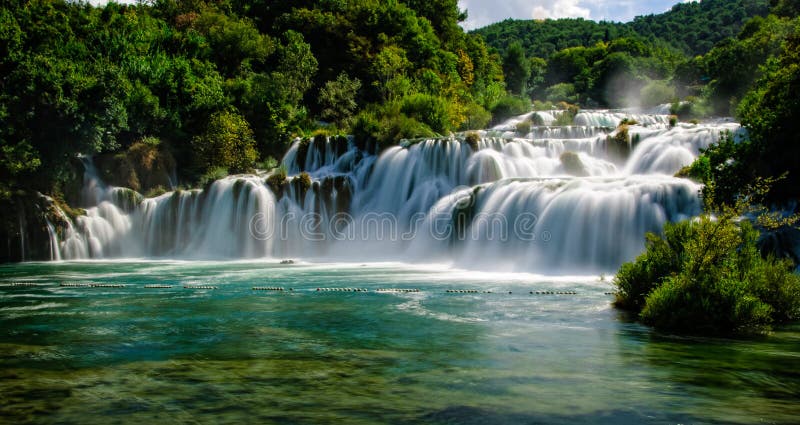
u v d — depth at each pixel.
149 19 66.88
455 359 8.18
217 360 8.23
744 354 8.33
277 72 54.06
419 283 18.55
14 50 36.78
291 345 9.26
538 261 23.03
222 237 33.84
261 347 9.12
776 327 10.49
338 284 18.61
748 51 57.53
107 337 10.05
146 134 41.78
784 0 78.31
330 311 12.90
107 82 37.94
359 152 39.12
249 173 41.03
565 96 138.12
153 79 45.00
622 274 12.99
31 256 31.80
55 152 33.97
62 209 33.50
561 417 5.62
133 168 37.88
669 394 6.36
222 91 47.34
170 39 59.03
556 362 7.93
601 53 163.88
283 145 45.69
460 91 67.38
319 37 69.88
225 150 41.41
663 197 21.09
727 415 5.64
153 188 38.41
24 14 43.66
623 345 9.03
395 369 7.63
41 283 20.00
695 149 30.67
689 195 20.75
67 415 5.83
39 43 43.41
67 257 32.84
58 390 6.73
